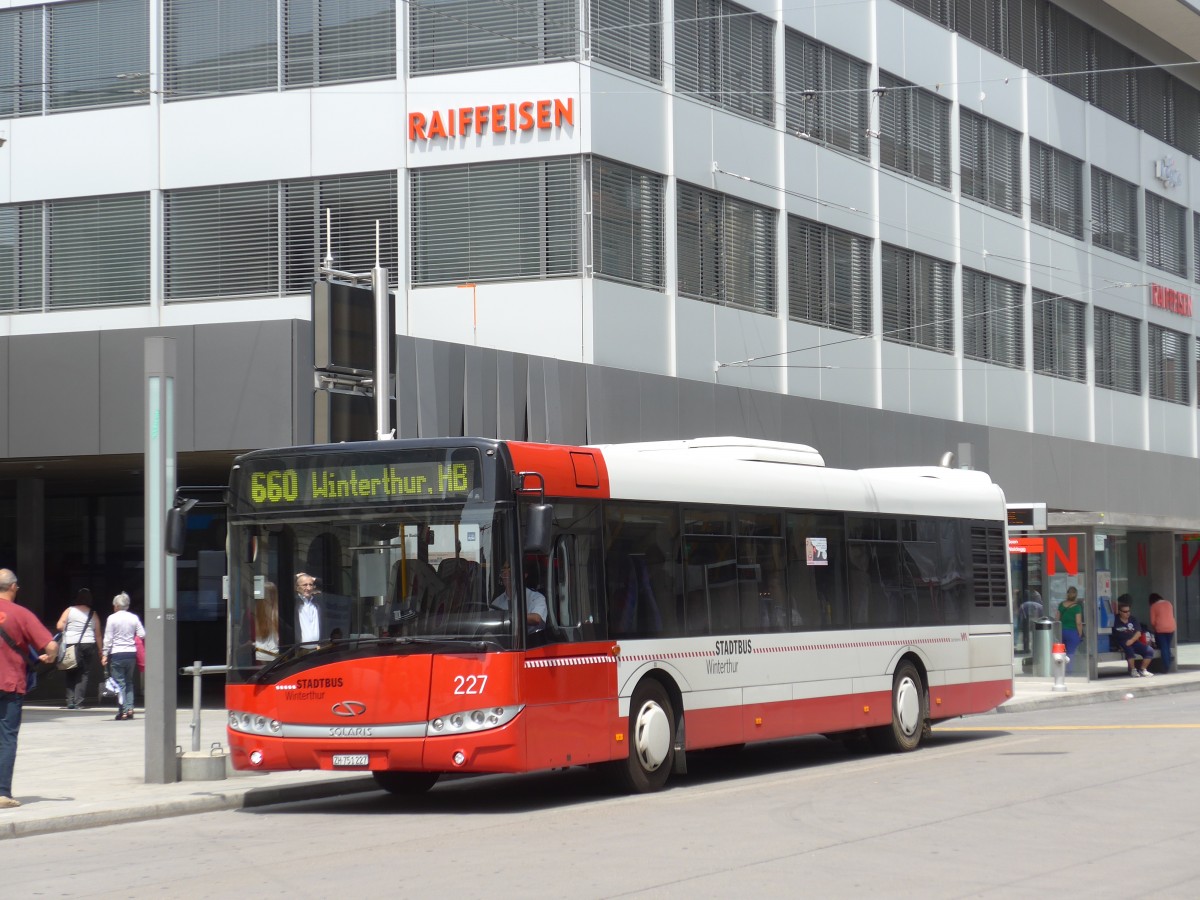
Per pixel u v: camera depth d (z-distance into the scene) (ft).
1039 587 106.22
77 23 96.37
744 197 98.99
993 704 66.95
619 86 89.35
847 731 60.13
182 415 74.18
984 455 122.01
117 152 94.94
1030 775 49.98
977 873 31.37
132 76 95.09
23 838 40.32
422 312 88.63
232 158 92.73
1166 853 33.78
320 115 91.25
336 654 43.60
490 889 30.22
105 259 94.84
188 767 50.26
